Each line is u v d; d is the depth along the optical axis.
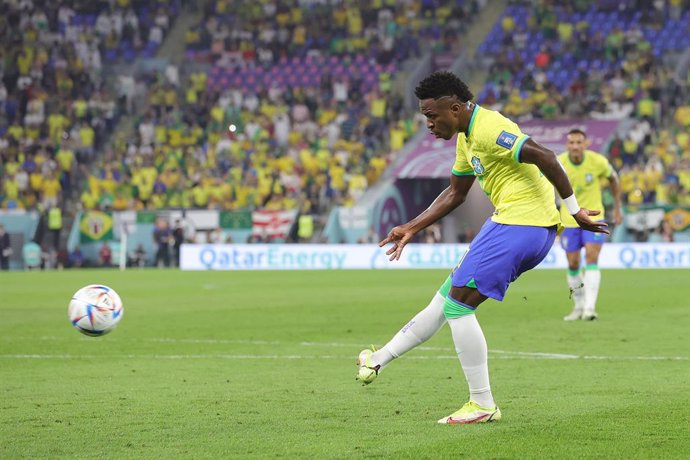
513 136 17.64
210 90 111.56
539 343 31.84
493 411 18.39
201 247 89.88
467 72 109.81
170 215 92.56
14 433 17.80
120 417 19.36
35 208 98.94
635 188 88.56
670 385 22.80
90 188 99.12
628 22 106.81
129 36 116.19
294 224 92.00
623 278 65.81
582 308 39.88
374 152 100.81
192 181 99.12
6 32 114.19
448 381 23.98
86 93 110.50
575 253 39.62
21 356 29.83
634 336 33.66
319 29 113.69
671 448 15.89
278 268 88.56
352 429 17.88
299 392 22.42
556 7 109.69
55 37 115.12
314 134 103.62
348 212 91.62
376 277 72.31
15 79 110.31
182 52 116.38
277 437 17.22
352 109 104.75
